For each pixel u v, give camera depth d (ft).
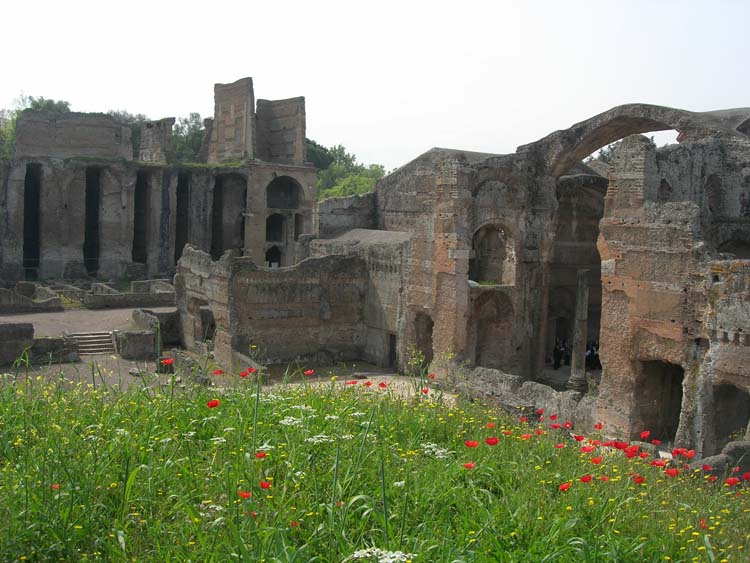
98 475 35.73
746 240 104.88
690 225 85.15
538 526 35.88
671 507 44.91
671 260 87.25
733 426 85.40
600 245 96.12
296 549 30.53
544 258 131.44
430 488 38.91
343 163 547.49
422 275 126.21
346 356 143.95
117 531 31.35
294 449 40.40
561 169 130.00
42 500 32.99
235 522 32.83
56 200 214.28
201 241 227.40
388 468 41.04
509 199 126.72
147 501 34.86
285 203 241.76
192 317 149.18
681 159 97.25
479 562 31.86
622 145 93.30
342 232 162.40
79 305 178.29
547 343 152.05
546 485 43.45
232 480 36.40
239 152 237.45
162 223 225.15
